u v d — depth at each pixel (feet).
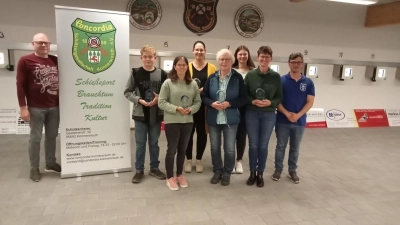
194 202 8.85
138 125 9.95
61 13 9.32
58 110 10.20
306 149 15.16
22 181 9.88
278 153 10.67
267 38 19.62
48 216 7.78
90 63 9.88
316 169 12.19
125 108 10.68
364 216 8.37
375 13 20.36
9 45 15.12
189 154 11.39
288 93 10.08
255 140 9.91
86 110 10.11
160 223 7.63
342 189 10.23
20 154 12.66
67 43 9.53
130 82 9.84
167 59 17.54
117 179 10.36
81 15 9.55
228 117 9.46
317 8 20.11
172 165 9.71
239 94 9.57
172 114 9.16
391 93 23.07
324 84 21.54
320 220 8.07
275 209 8.59
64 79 9.67
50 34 16.28
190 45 18.40
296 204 8.96
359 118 22.13
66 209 8.17
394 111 23.07
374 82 22.52
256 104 9.48
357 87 22.26
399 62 22.47
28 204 8.36
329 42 20.94
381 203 9.23
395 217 8.36
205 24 18.35
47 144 10.37
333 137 18.02
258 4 18.98
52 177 10.28
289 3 19.48
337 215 8.38
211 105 9.40
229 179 10.27
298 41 20.27
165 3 17.53
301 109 10.15
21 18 15.75
